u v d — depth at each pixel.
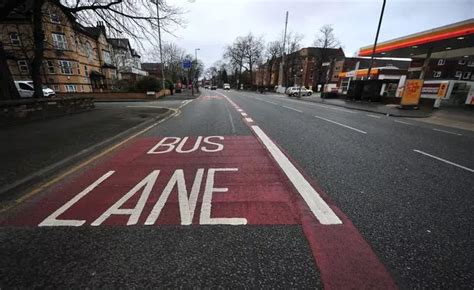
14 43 24.31
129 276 1.96
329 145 6.21
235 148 5.80
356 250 2.26
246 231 2.54
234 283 1.90
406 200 3.28
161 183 3.73
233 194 3.36
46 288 1.83
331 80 57.84
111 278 1.94
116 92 26.64
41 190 3.49
